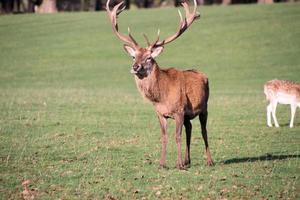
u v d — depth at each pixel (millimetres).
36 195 23594
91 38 107938
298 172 27562
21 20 125062
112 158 30625
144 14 125312
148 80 27281
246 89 71188
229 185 25078
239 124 43438
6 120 43000
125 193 23906
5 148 32719
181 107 27734
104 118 45250
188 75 28719
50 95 62594
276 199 23250
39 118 44219
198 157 31484
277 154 32125
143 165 28953
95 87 75875
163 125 28125
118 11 30531
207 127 42000
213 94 65438
